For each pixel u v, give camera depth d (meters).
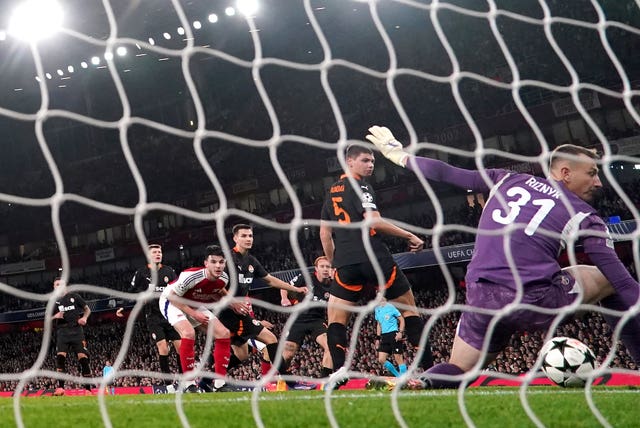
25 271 32.41
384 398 3.32
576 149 3.69
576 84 3.08
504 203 3.40
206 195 30.69
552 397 3.29
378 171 27.27
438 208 2.40
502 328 3.53
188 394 4.85
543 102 23.62
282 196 29.17
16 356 27.56
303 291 7.38
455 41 25.73
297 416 2.55
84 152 33.50
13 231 33.69
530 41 24.09
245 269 6.91
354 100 27.81
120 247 31.61
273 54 29.86
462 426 2.35
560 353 4.33
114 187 32.28
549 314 3.50
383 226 4.91
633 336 3.71
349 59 28.23
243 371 16.72
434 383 3.59
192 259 30.38
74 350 10.88
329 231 5.20
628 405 2.90
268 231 28.69
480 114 24.84
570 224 3.52
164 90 32.38
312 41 29.12
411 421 2.44
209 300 6.34
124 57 30.20
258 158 29.70
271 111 2.49
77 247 32.34
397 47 27.12
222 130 30.84
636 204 19.55
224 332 6.34
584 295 3.61
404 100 26.55
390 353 10.59
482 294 3.53
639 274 2.73
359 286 5.02
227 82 31.12
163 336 9.37
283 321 22.88
